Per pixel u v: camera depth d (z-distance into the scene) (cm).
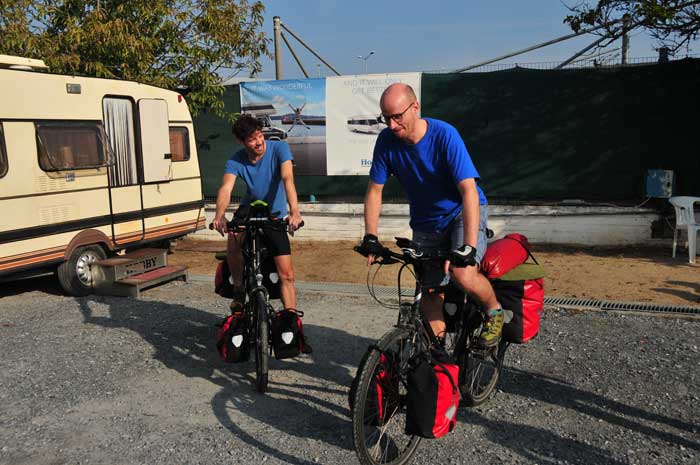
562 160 970
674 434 381
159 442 388
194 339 583
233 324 461
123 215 839
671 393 436
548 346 531
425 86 1007
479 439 382
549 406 423
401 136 364
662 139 928
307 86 1059
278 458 367
